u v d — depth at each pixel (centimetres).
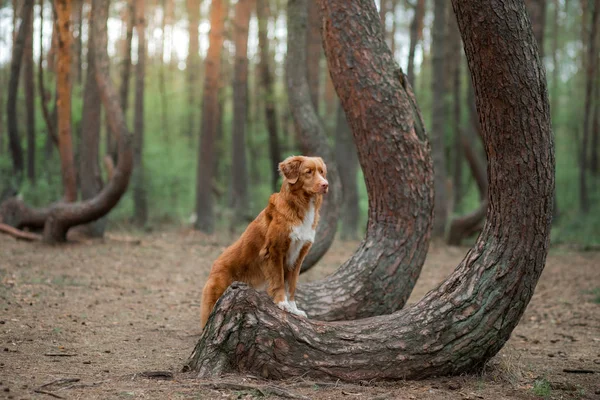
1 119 2575
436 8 1734
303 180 552
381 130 673
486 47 483
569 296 998
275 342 482
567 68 3703
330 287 666
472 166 1731
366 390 460
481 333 506
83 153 1449
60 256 1150
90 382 463
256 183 2994
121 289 922
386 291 664
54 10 1378
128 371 514
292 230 550
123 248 1306
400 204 676
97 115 1447
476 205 2530
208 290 588
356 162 1809
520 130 493
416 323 507
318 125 1064
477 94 509
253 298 493
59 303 784
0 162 1780
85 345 602
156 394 435
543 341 715
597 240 1748
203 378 471
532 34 493
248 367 483
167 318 767
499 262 511
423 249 685
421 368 497
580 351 661
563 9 3175
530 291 517
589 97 2308
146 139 2672
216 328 491
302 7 1082
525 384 511
